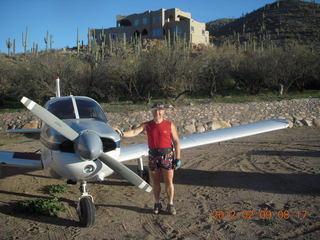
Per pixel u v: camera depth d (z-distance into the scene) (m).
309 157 6.73
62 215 3.87
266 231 3.21
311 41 59.38
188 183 5.12
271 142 8.75
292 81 22.89
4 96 20.39
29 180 5.50
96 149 3.28
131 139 9.77
